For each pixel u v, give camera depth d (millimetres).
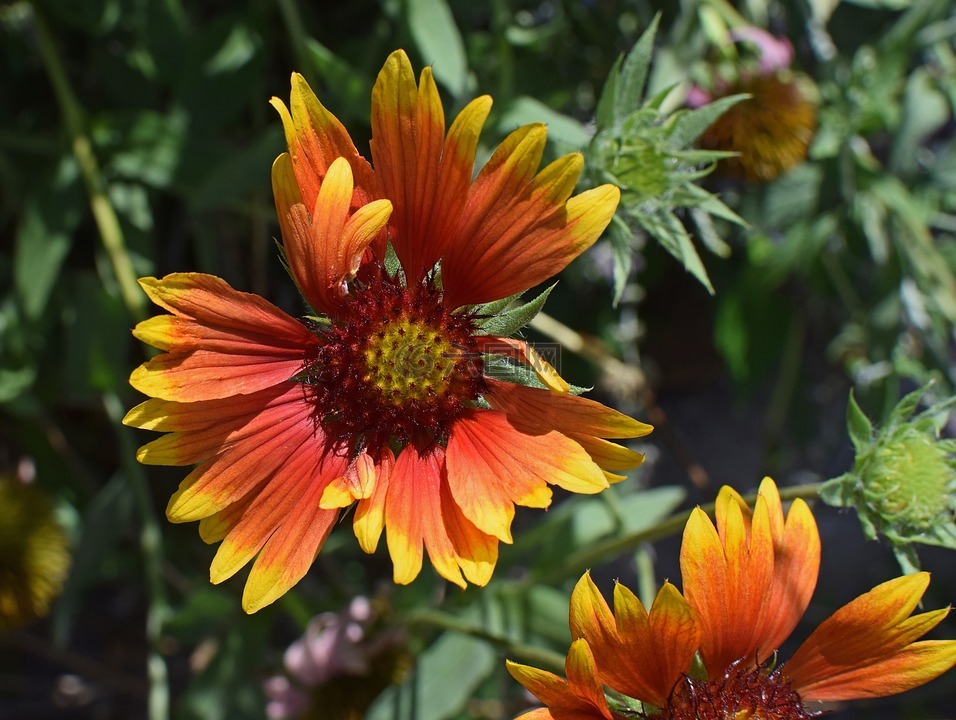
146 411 227
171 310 228
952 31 337
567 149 263
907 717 398
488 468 239
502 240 236
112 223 316
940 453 253
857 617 241
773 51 324
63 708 389
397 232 243
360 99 298
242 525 234
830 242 363
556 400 237
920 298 352
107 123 321
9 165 337
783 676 246
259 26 326
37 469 357
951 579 412
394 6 297
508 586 313
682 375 416
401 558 231
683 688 240
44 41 319
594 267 371
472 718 346
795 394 389
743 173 324
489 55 322
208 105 322
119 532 332
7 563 325
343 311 249
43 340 335
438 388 249
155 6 316
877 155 396
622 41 343
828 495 256
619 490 368
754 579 235
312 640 321
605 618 226
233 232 360
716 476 419
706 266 374
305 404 245
